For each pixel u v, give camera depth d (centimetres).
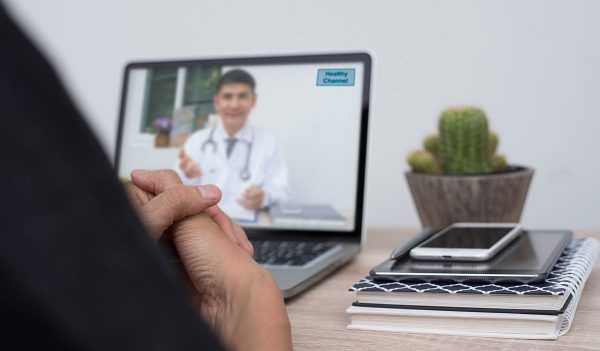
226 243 55
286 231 107
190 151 113
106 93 241
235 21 226
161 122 115
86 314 17
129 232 18
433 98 213
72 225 17
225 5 226
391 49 214
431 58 212
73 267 17
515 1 203
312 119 108
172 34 233
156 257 19
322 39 219
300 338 58
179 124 114
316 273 79
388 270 65
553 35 201
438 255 69
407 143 216
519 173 107
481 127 111
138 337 18
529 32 203
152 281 19
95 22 240
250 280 51
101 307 17
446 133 112
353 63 107
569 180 205
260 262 87
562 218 207
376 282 63
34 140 17
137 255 18
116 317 17
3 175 16
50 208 17
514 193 108
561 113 203
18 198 16
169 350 19
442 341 56
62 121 17
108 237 18
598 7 197
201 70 114
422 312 58
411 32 212
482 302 57
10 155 16
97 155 18
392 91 216
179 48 232
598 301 68
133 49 237
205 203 57
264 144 109
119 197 18
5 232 16
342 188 105
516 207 109
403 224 219
